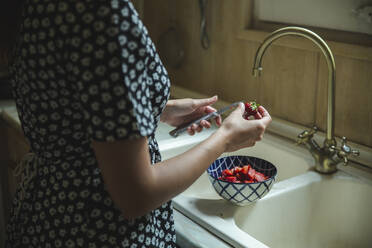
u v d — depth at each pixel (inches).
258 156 60.1
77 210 31.7
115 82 26.2
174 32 76.5
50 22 27.6
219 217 40.9
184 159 30.4
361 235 48.7
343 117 54.3
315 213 49.2
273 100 62.6
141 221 33.0
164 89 32.1
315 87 56.6
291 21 58.8
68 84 28.4
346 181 48.8
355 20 50.9
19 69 30.9
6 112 71.6
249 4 63.4
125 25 26.5
